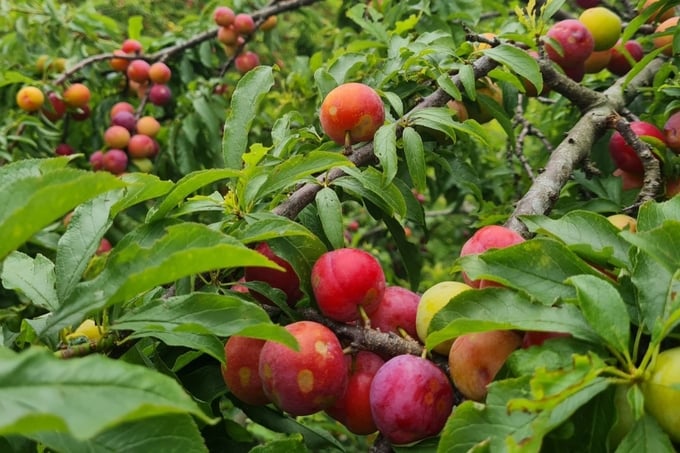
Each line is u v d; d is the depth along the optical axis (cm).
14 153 368
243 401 160
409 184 237
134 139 389
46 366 82
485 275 125
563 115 314
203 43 421
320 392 136
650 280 115
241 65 427
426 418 133
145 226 147
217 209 163
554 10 222
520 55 201
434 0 329
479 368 129
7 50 415
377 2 347
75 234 141
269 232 142
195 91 395
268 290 154
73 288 125
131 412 74
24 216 95
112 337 136
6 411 76
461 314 124
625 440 104
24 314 299
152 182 143
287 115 206
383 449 143
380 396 136
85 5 443
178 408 80
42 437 100
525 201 172
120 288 111
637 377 106
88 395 79
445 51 214
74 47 421
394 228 204
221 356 129
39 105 369
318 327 140
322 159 160
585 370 100
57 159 141
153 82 402
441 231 529
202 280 158
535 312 118
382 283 151
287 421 164
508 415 107
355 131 184
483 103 227
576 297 121
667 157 202
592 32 255
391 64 236
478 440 108
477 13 332
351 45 281
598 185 219
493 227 149
